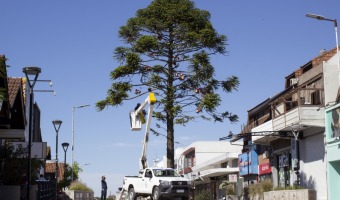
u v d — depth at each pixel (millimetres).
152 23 33250
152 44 32594
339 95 28922
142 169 28859
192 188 28609
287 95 31547
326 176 29109
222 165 59594
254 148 43375
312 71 32125
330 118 28672
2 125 22891
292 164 33656
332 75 29938
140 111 27719
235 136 33031
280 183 36625
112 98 32469
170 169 28453
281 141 36094
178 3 34250
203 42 33000
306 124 29281
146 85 33375
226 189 45031
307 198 28047
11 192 20359
